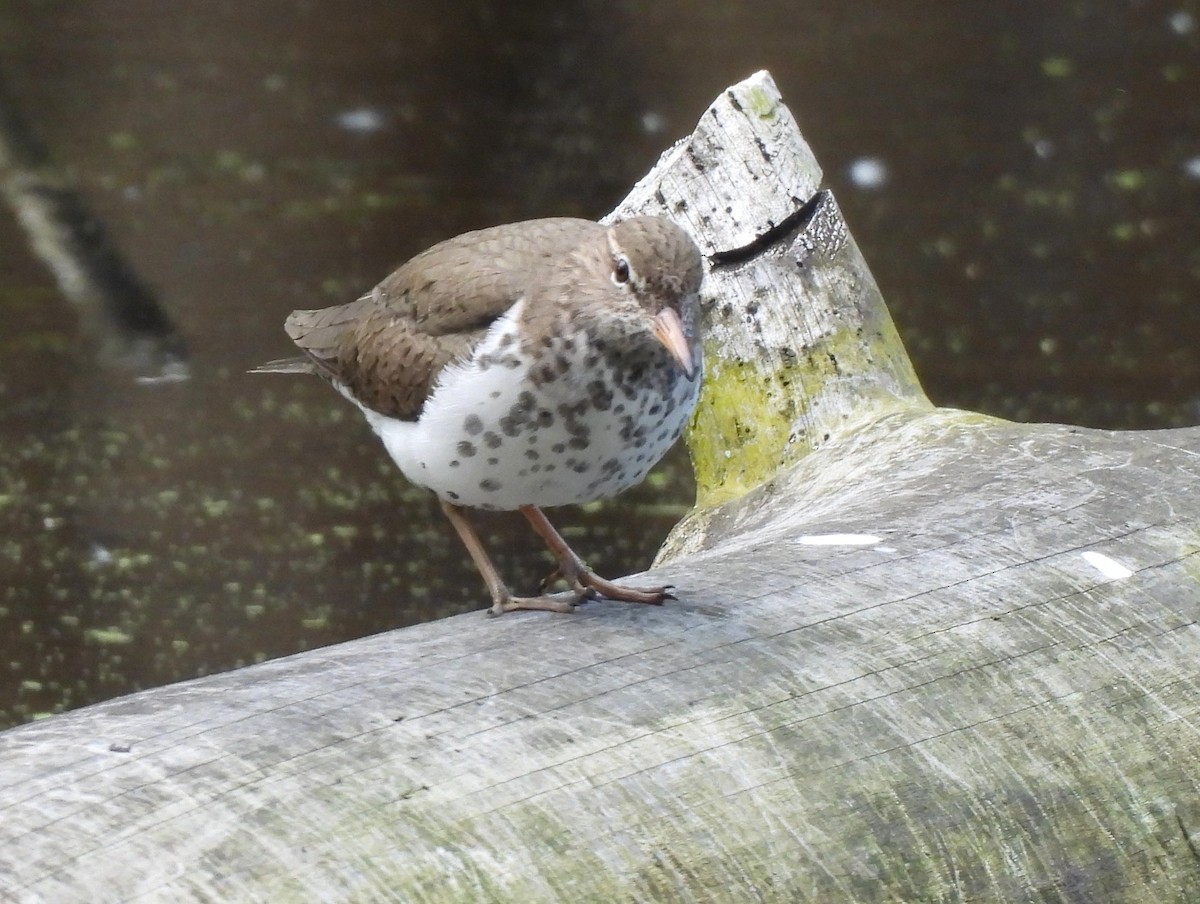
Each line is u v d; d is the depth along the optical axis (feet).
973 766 18.81
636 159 71.20
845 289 33.68
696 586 21.76
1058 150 71.41
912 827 18.08
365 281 57.72
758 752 17.99
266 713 17.20
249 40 82.53
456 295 23.17
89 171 64.85
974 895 18.04
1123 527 23.35
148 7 85.46
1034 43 83.30
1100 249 62.69
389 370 23.77
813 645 19.77
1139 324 56.95
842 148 71.41
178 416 49.57
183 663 38.86
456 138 73.05
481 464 22.70
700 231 33.60
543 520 23.57
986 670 19.93
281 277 57.67
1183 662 20.94
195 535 43.65
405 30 84.23
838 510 25.58
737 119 33.55
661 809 17.01
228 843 15.20
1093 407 51.34
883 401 32.91
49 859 14.64
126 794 15.57
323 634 40.24
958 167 69.82
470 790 16.46
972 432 29.27
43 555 42.73
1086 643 20.72
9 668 38.29
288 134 71.87
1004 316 57.62
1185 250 62.34
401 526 44.91
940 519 23.85
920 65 80.79
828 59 81.51
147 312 54.44
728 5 89.04
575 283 22.43
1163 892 19.07
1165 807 19.47
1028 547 22.62
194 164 66.90
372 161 69.41
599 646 19.48
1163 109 75.20
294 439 48.80
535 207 66.13
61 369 51.60
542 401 22.17
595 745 17.43
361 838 15.61
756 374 33.40
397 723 17.16
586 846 16.40
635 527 45.57
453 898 15.55
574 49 82.48
